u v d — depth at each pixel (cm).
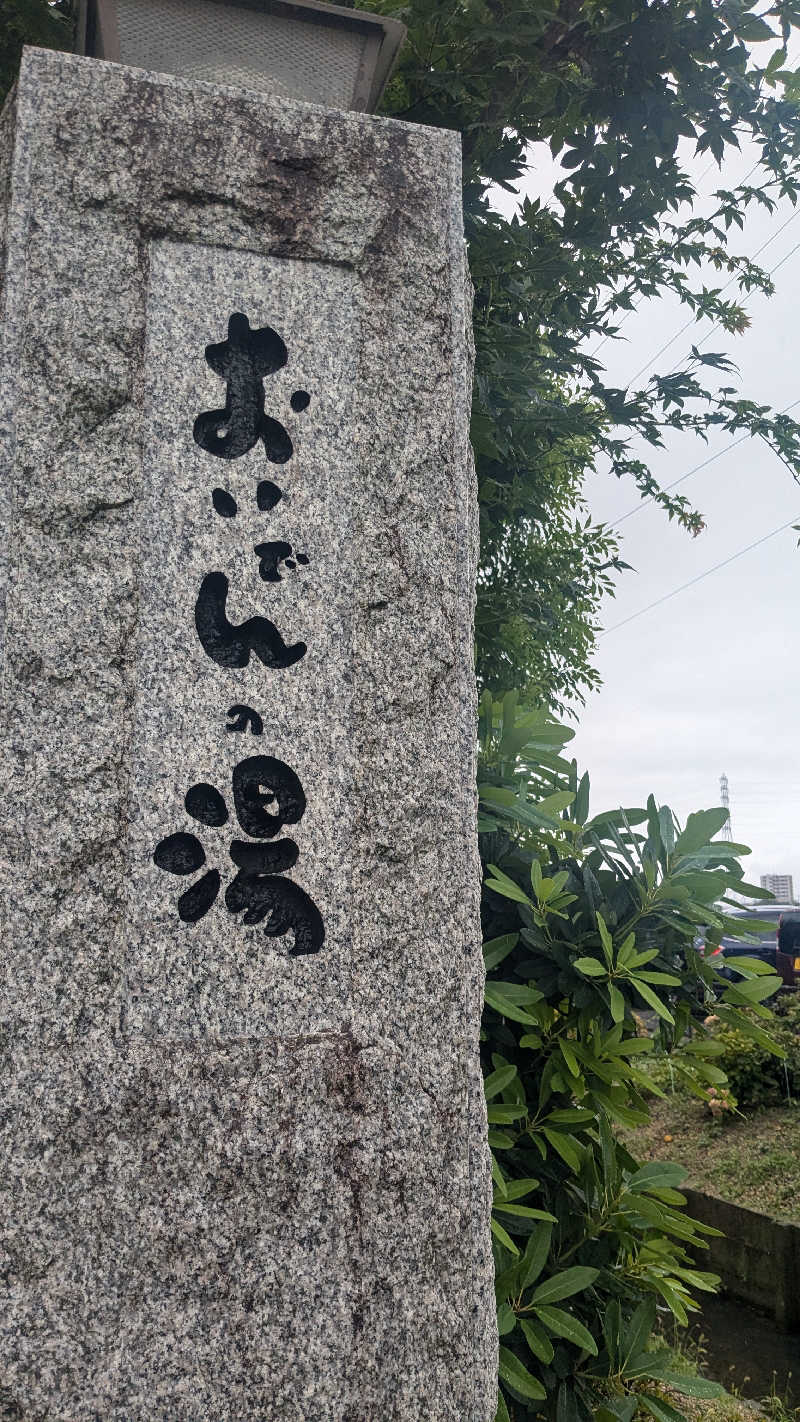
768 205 331
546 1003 255
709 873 248
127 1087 156
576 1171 234
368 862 177
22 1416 142
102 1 196
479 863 188
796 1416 329
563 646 424
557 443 366
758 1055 575
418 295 202
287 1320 155
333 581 186
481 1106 175
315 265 198
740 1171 498
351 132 203
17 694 164
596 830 272
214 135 193
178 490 180
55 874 160
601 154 298
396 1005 173
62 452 174
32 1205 149
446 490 197
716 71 292
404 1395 157
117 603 172
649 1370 226
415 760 183
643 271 352
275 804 174
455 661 190
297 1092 164
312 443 190
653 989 252
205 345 187
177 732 171
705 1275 246
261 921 169
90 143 185
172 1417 147
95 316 180
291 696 179
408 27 277
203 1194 156
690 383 329
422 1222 165
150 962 162
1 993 154
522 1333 232
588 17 298
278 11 203
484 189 299
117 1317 148
